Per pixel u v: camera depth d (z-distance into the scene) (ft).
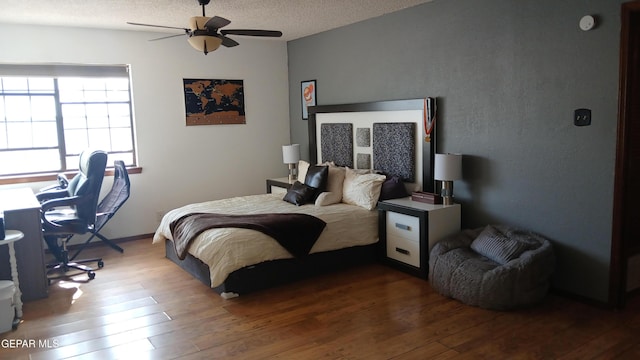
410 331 10.05
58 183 16.96
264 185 21.65
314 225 13.42
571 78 11.07
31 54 16.26
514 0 12.12
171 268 14.88
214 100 19.88
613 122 10.38
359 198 15.15
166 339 9.96
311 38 19.89
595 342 9.42
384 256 14.60
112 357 9.22
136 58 18.06
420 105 14.76
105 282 13.64
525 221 12.42
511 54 12.30
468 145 13.74
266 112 21.33
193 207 15.90
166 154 19.03
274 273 12.82
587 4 10.61
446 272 11.81
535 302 11.06
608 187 10.61
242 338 9.92
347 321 10.63
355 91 17.79
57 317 11.19
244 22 16.69
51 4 13.50
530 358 8.84
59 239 16.67
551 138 11.61
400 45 15.60
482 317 10.68
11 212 11.93
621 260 10.71
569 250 11.51
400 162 15.71
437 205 13.79
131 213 18.49
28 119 16.92
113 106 18.31
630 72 10.11
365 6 14.80
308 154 20.79
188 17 15.57
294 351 9.31
